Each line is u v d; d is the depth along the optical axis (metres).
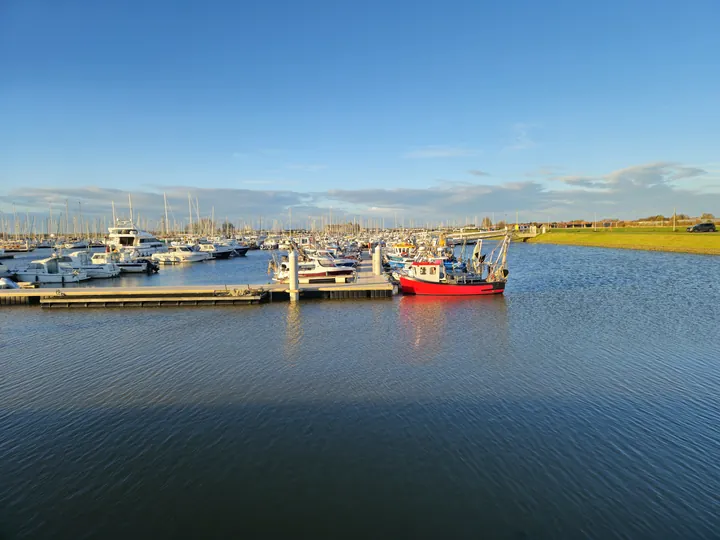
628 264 72.19
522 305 38.91
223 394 18.92
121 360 23.75
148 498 12.32
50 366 22.91
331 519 11.45
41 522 11.44
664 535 10.80
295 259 41.56
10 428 16.16
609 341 26.64
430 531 10.99
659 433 15.38
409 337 28.14
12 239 183.12
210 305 39.75
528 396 18.44
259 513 11.71
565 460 13.86
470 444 14.82
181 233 178.62
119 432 15.80
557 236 148.75
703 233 103.50
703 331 28.77
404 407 17.52
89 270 62.25
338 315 35.31
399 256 70.06
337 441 15.09
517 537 10.77
